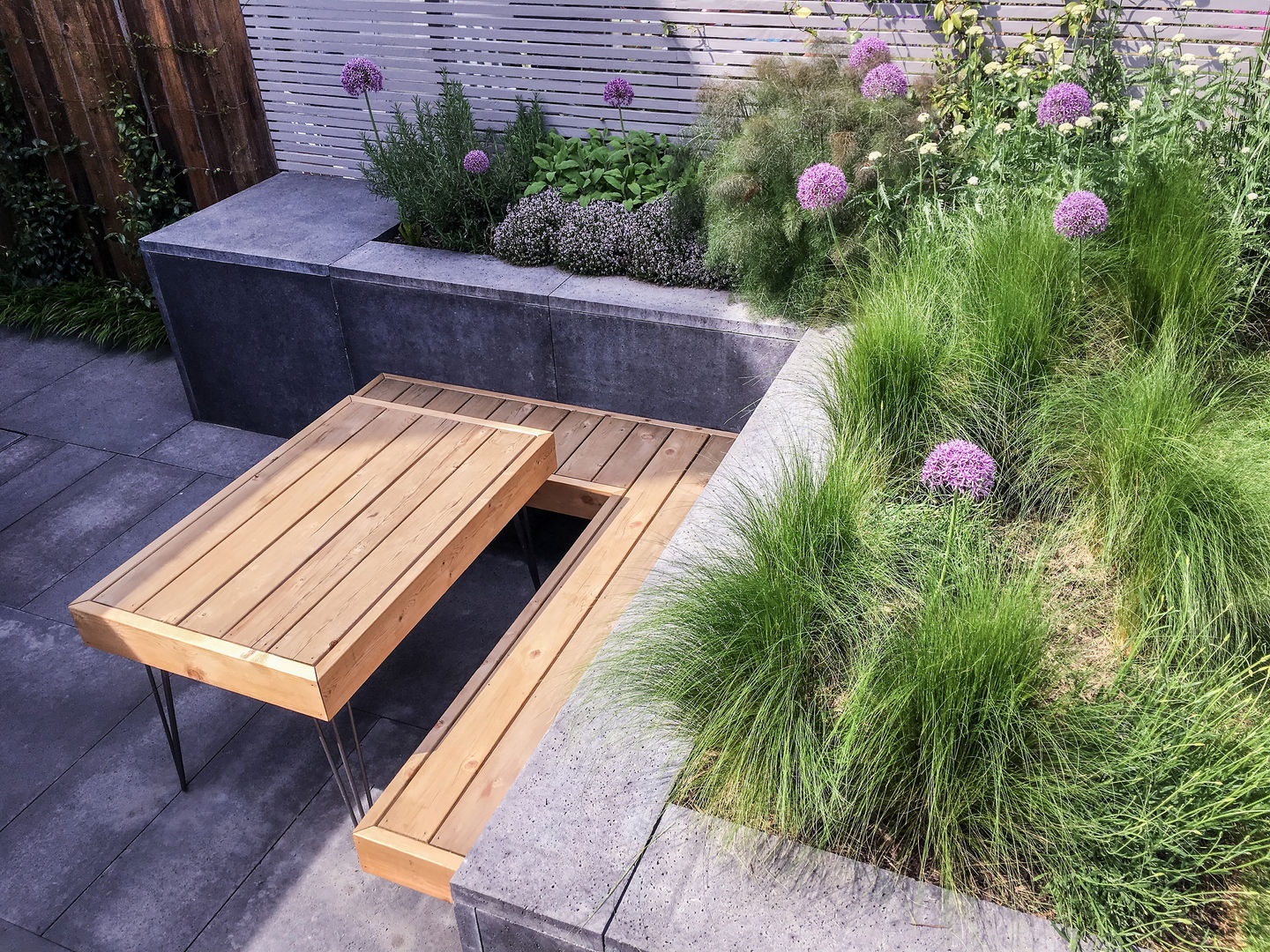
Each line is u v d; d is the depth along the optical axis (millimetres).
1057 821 1584
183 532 2736
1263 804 1534
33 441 4625
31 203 5527
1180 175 2791
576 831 1681
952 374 2523
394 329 4180
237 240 4395
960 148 3324
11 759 2984
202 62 4934
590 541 3113
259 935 2473
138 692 3221
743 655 1856
